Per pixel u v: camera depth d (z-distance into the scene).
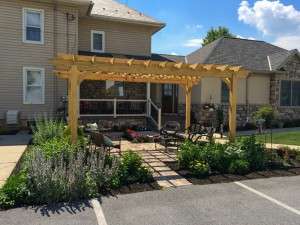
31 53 17.70
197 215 6.12
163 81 15.55
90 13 20.38
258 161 9.66
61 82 18.28
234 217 6.04
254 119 20.55
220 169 9.30
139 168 8.32
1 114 17.19
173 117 20.98
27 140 13.37
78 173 7.05
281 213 6.25
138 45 22.69
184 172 9.12
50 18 18.09
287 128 20.98
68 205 6.57
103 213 6.18
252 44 25.64
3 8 17.08
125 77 15.15
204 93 20.97
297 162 10.52
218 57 22.55
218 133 18.34
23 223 5.68
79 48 21.16
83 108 19.69
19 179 6.97
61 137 10.77
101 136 10.38
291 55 22.64
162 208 6.46
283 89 22.88
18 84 17.48
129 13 22.97
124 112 20.61
